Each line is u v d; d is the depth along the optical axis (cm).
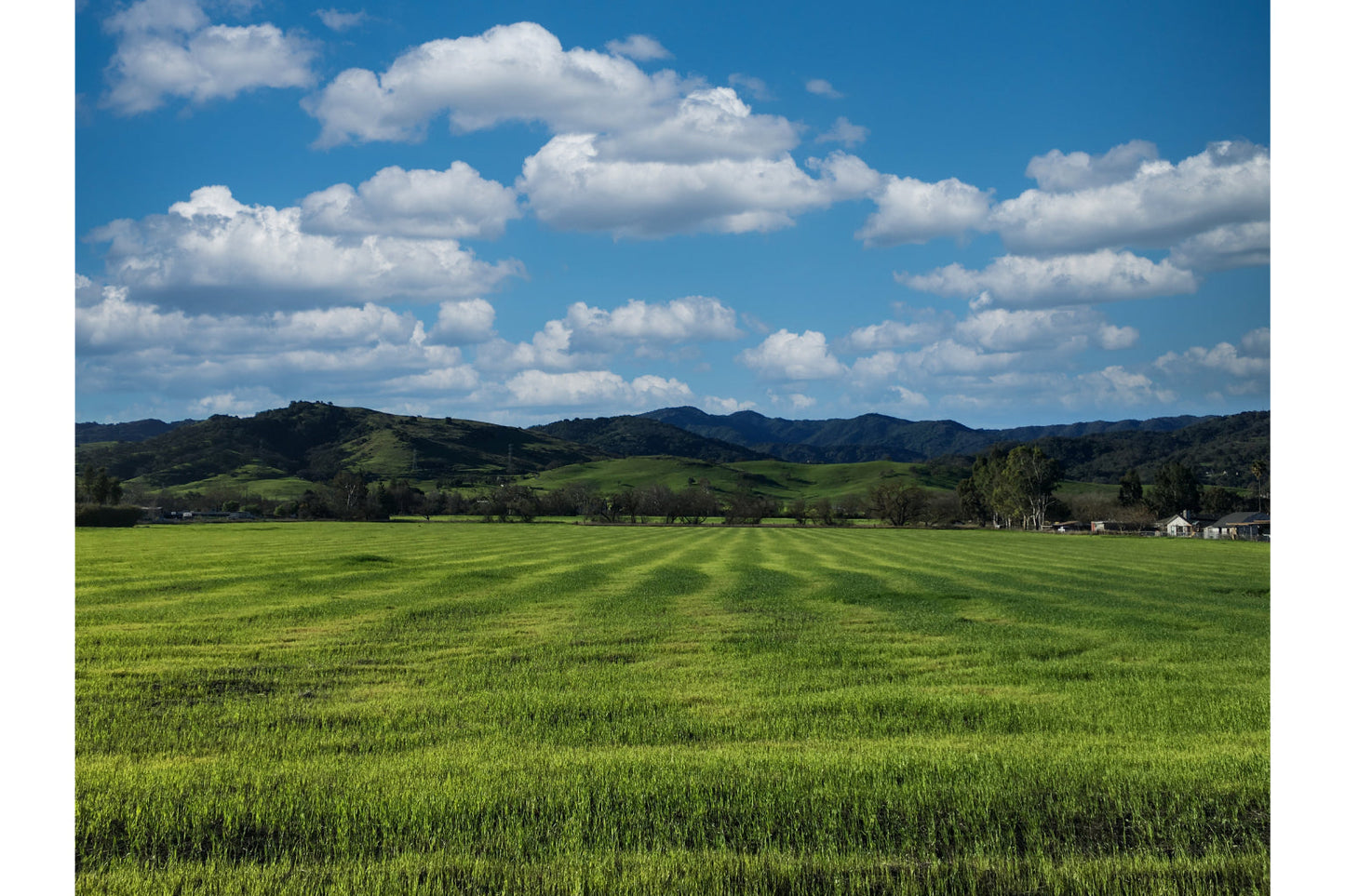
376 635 2164
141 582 3456
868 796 909
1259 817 861
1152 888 719
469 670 1736
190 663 1773
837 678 1673
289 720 1300
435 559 5069
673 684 1602
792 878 733
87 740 1185
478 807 880
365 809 873
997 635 2286
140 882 722
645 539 8425
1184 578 4306
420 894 707
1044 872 739
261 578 3688
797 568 4694
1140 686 1611
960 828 842
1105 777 967
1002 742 1182
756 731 1247
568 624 2392
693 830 840
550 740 1199
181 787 945
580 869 742
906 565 5025
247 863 767
